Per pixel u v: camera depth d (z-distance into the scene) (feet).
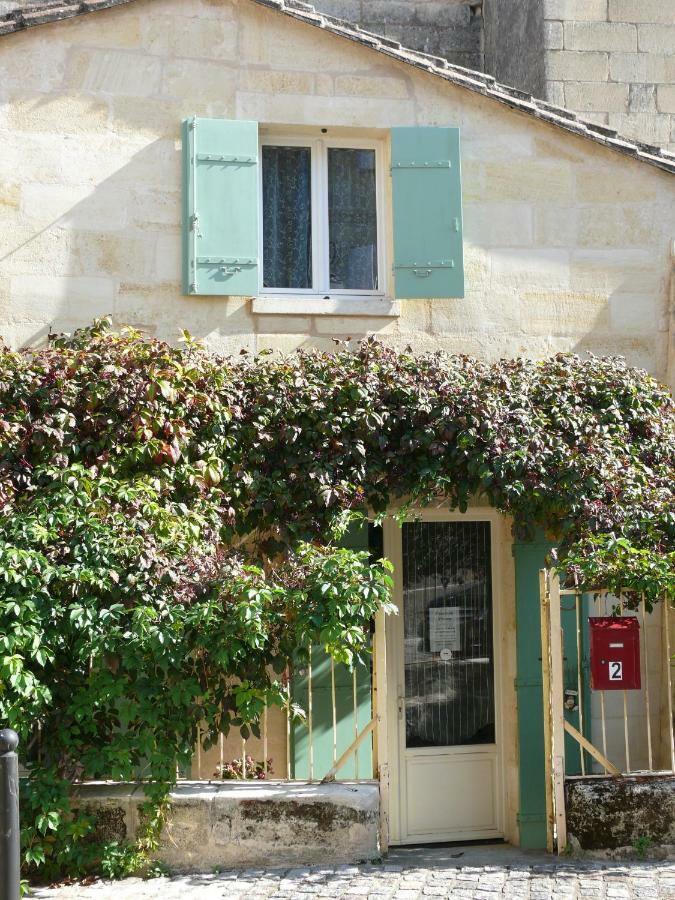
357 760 21.16
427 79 25.86
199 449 21.76
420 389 22.50
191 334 24.49
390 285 25.81
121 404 21.27
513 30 32.94
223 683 19.77
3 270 23.81
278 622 19.54
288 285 25.73
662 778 20.45
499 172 26.02
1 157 23.95
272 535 22.22
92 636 18.30
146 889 18.33
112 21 24.62
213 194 24.53
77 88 24.38
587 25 30.91
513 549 24.91
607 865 19.57
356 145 26.23
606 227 26.32
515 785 24.72
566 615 25.14
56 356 21.72
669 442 23.45
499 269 25.86
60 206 24.14
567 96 30.63
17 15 24.08
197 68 24.91
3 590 18.31
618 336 26.17
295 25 25.36
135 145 24.54
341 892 18.19
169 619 18.69
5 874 15.03
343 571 19.25
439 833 25.08
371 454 22.63
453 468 22.70
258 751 23.81
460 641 25.70
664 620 21.04
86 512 19.79
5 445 20.77
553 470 22.15
